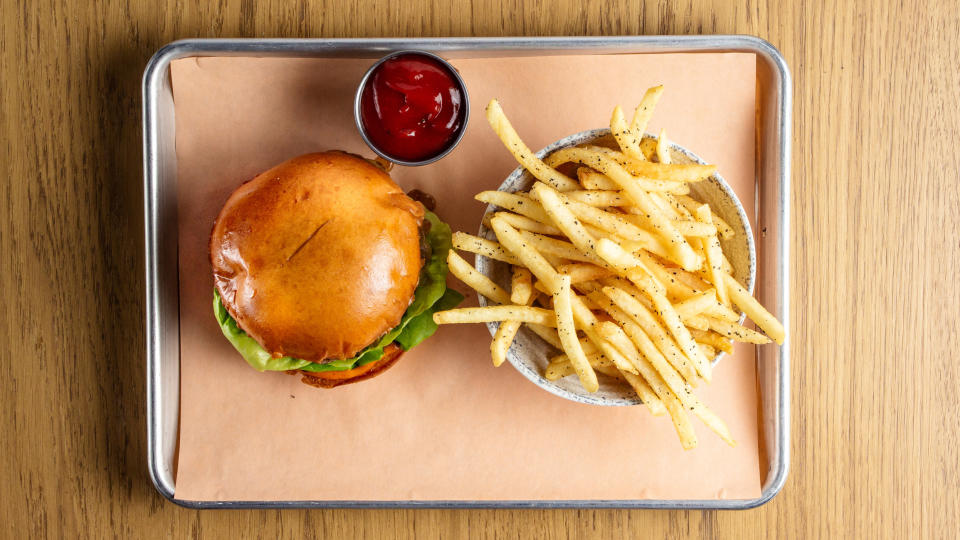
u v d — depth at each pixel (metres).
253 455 0.61
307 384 0.61
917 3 0.63
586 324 0.54
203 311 0.61
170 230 0.61
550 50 0.60
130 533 0.63
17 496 0.63
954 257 0.63
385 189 0.56
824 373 0.63
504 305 0.55
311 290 0.53
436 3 0.62
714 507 0.61
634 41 0.60
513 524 0.63
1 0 0.63
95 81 0.63
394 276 0.54
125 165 0.63
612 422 0.61
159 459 0.60
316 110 0.61
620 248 0.51
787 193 0.60
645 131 0.61
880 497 0.63
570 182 0.55
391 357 0.61
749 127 0.61
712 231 0.53
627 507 0.61
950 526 0.63
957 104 0.63
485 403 0.61
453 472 0.61
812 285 0.63
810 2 0.62
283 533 0.63
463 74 0.61
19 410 0.63
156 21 0.62
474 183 0.61
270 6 0.62
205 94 0.61
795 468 0.63
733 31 0.62
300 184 0.54
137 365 0.63
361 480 0.61
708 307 0.53
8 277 0.63
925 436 0.63
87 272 0.63
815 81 0.63
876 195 0.63
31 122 0.63
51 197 0.63
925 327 0.63
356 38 0.60
